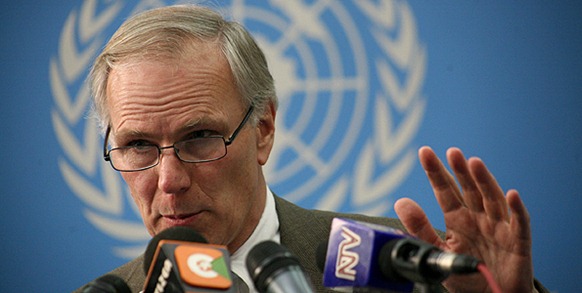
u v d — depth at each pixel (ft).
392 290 6.75
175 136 9.89
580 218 15.97
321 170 16.61
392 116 16.55
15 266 17.29
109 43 10.50
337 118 16.66
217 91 10.08
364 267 6.75
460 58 16.46
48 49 17.42
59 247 17.25
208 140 10.05
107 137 10.81
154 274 6.51
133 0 17.30
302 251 11.40
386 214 16.44
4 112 17.39
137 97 9.92
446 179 8.86
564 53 16.19
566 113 16.11
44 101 17.38
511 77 16.30
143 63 10.01
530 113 16.21
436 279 6.23
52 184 17.33
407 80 16.55
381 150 16.53
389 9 16.70
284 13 16.92
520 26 16.33
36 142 17.39
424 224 8.95
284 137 16.72
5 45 17.43
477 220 8.84
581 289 15.92
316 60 16.76
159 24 10.23
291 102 16.74
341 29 16.76
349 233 6.97
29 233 17.30
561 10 16.22
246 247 10.96
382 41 16.67
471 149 16.31
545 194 16.10
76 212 17.26
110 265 17.12
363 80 16.66
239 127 10.30
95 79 10.58
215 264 6.32
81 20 17.38
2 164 17.37
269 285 5.96
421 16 16.61
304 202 16.61
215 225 10.19
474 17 16.47
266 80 10.98
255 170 10.69
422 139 16.47
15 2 17.48
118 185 17.21
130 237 17.12
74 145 17.30
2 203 17.34
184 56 10.03
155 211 10.15
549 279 15.99
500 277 8.77
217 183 10.08
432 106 16.48
